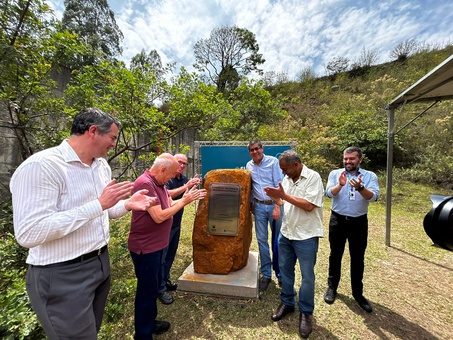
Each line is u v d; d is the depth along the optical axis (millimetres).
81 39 3352
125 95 3342
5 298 1571
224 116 5195
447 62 2555
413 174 7961
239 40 19516
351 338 1960
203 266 2656
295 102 14906
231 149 5000
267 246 2791
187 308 2322
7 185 3451
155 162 1890
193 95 4145
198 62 19953
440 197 1138
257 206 2846
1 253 2160
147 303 1766
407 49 15742
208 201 2678
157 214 1688
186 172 8453
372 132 9164
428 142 8836
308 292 1994
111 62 3582
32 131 2980
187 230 4648
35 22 2514
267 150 4742
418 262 3377
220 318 2191
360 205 2271
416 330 2059
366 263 3342
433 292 2635
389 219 4000
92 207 1110
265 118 11242
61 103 3205
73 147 1227
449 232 1028
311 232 1991
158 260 1808
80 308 1168
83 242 1201
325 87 16172
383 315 2246
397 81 13453
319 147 9594
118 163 4996
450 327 2105
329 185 2508
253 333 2016
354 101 12773
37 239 1010
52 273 1110
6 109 2945
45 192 1052
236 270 2709
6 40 2311
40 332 1487
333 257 2445
